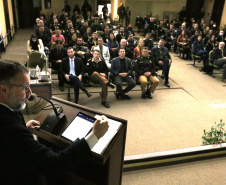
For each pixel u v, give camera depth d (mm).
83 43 6656
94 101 4414
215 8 13641
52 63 4910
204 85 5504
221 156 2740
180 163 2592
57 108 1458
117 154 1332
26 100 969
